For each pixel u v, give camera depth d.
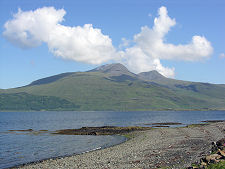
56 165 36.56
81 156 43.81
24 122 184.38
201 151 39.00
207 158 27.73
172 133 75.75
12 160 44.56
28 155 49.41
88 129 108.56
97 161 37.31
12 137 83.69
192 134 69.75
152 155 39.00
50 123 171.50
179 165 29.31
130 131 94.56
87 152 49.75
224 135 64.19
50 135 88.94
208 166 25.12
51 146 61.12
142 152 42.91
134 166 31.48
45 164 38.25
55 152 52.22
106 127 114.75
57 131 105.00
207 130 79.69
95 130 103.19
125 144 58.06
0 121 197.75
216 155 28.20
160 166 30.00
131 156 39.53
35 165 38.22
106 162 35.94
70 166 34.91
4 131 108.62
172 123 148.88
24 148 58.66
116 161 36.12
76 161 38.66
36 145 63.41
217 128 84.81
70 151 52.91
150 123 155.62
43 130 111.88
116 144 61.09
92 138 76.69
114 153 44.25
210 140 54.19
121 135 83.31
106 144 62.12
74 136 83.94
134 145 54.12
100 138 76.25
